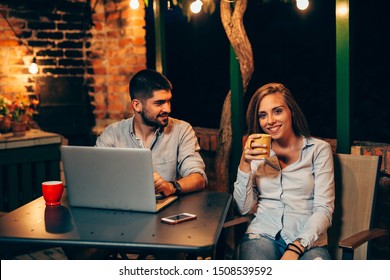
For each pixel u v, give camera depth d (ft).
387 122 17.11
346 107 9.07
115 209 7.20
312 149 7.82
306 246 7.14
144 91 8.29
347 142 9.15
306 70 18.44
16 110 14.30
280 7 18.19
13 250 10.48
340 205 8.16
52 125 15.56
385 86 17.03
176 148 8.89
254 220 8.02
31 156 13.52
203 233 6.14
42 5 15.29
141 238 5.99
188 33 18.24
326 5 17.74
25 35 15.15
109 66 15.81
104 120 16.12
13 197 13.39
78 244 5.98
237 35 10.15
